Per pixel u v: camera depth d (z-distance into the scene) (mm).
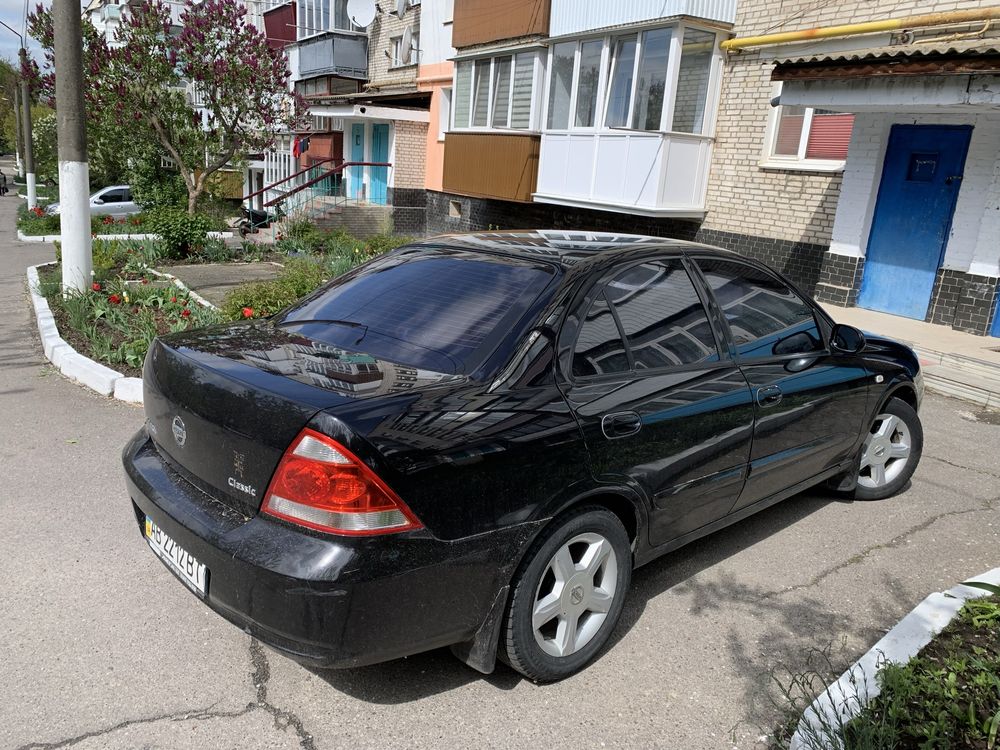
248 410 2514
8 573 3492
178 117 18156
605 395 2965
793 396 3822
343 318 3293
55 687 2762
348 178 23578
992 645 3074
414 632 2480
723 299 3707
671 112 11883
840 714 2582
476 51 16297
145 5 17344
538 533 2723
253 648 3047
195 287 11266
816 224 11117
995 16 8578
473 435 2533
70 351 7016
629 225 14477
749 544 4188
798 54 11047
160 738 2545
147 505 2834
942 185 9359
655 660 3111
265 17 28500
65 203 8898
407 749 2551
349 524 2316
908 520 4582
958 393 7367
